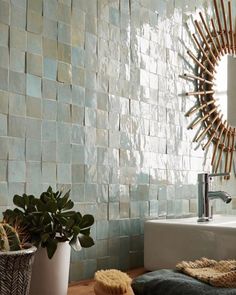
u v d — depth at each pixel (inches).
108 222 53.2
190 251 51.1
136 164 57.4
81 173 50.1
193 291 34.5
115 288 39.0
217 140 72.8
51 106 47.4
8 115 43.3
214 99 71.4
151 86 60.3
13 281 31.9
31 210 38.2
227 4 78.5
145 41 59.8
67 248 39.1
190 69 67.8
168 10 64.1
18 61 44.6
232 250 48.2
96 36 52.9
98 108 52.6
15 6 44.5
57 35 48.5
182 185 65.4
